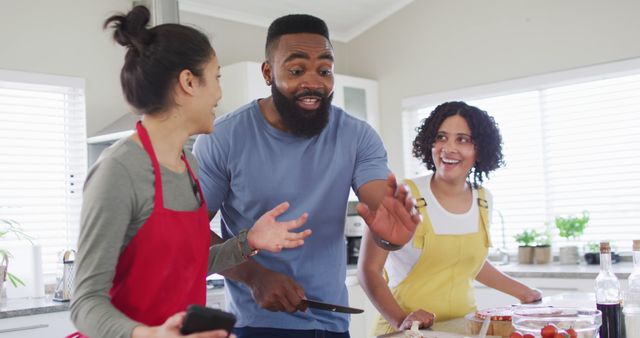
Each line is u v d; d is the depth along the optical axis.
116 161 1.23
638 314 1.64
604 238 4.21
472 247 2.17
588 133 4.28
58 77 3.78
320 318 1.76
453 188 2.20
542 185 4.47
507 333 1.71
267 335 1.74
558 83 4.33
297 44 1.60
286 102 1.63
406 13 5.04
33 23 3.70
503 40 4.52
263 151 1.73
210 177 1.74
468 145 2.19
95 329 1.13
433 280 2.16
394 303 1.97
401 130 5.08
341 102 4.85
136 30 1.31
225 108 4.27
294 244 1.47
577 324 1.52
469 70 4.70
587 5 4.14
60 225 3.88
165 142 1.34
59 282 3.40
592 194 4.27
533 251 4.27
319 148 1.75
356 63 5.37
